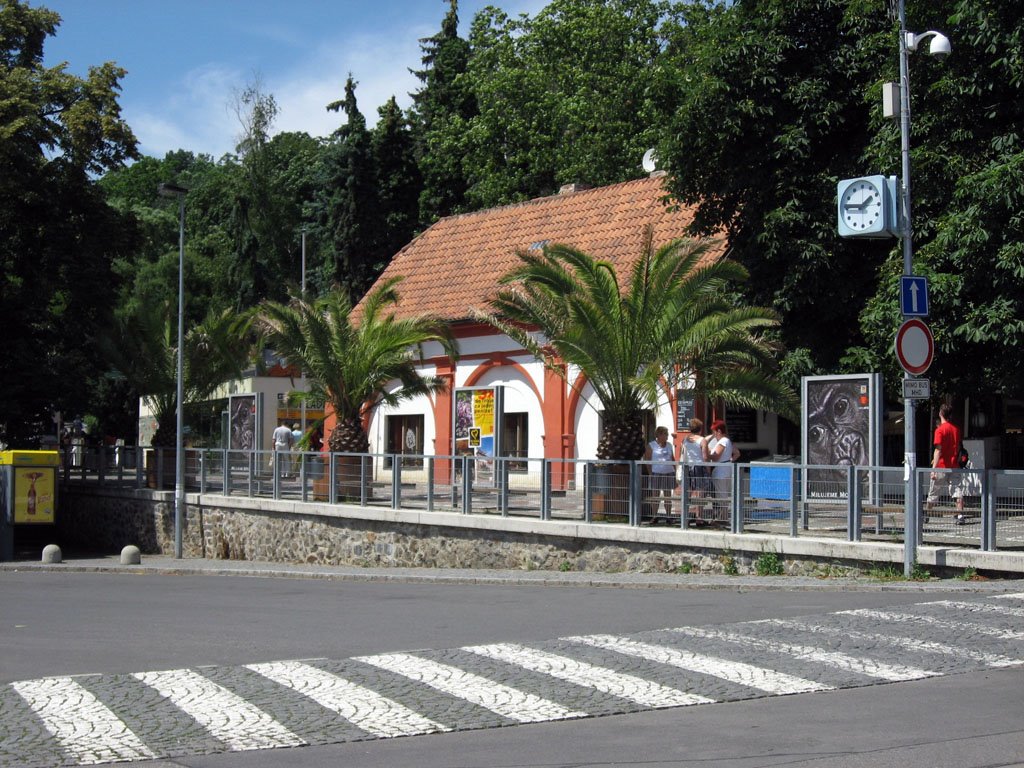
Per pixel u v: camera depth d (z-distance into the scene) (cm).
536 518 2158
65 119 3666
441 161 5503
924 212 2241
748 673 1012
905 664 1040
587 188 3978
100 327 3741
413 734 827
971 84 2155
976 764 713
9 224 3741
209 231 7781
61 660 1170
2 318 3712
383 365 2814
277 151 7438
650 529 1941
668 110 2744
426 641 1244
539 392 3309
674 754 759
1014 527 1563
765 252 2519
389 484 2506
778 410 2136
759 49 2466
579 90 4953
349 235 5372
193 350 3641
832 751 757
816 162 2512
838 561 1712
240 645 1252
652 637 1189
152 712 889
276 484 2869
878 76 2322
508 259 3662
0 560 2981
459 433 3042
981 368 2281
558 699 924
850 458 1981
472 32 5319
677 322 2122
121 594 1905
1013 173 2005
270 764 748
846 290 2475
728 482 1878
